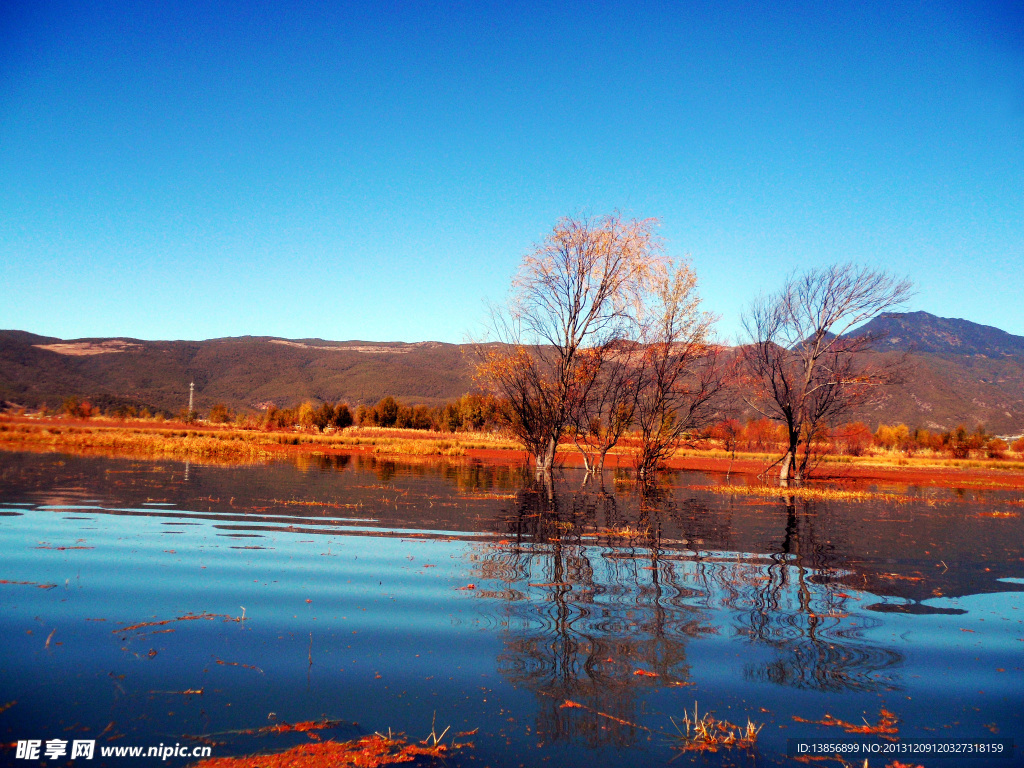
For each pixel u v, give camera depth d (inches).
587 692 213.0
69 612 269.1
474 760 165.2
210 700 195.6
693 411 1031.6
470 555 406.9
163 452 1129.4
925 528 574.9
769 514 644.7
